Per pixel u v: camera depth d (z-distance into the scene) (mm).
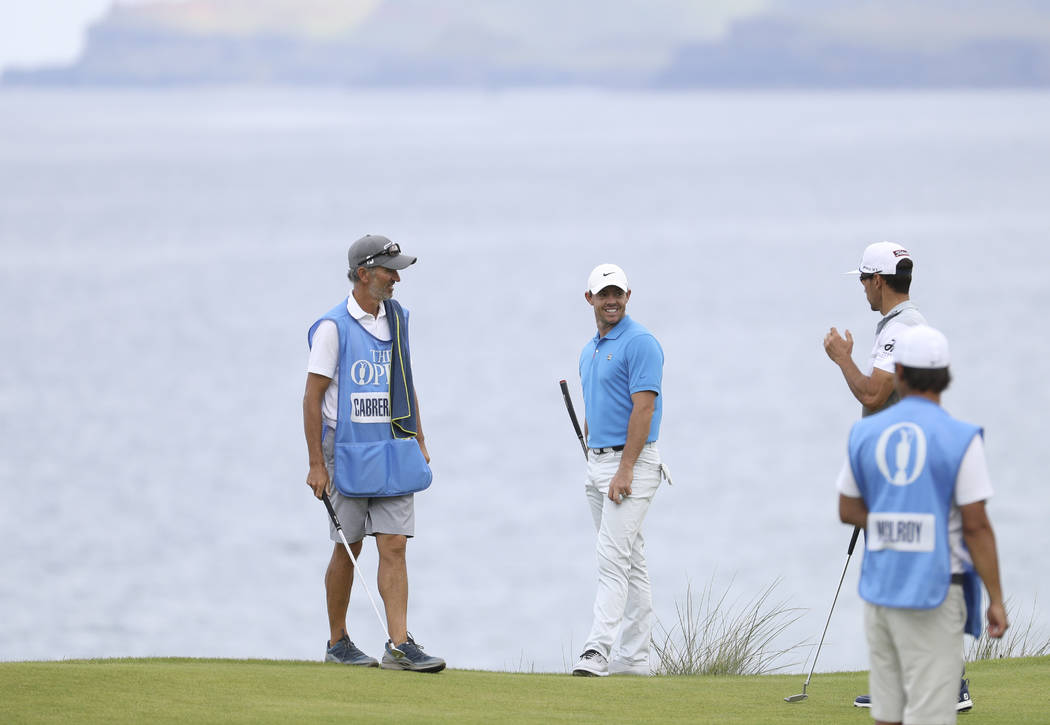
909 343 19031
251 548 93938
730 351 185000
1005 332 182500
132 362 180750
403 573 28344
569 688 26719
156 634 71375
